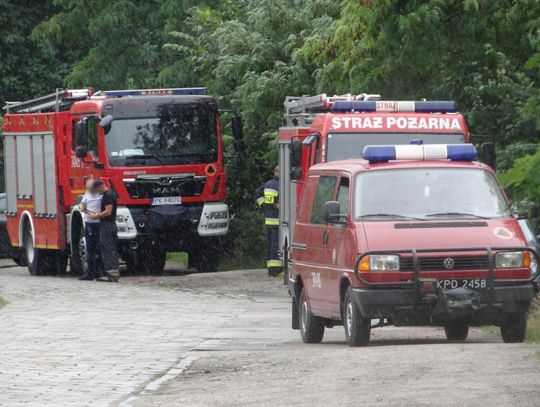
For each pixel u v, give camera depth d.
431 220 28.42
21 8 99.56
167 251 57.72
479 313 27.52
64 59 101.56
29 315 39.50
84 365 27.58
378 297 27.34
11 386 24.47
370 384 21.81
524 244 28.00
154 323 37.00
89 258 54.84
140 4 88.38
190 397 22.19
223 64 62.22
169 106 57.03
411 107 42.62
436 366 23.36
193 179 57.22
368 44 44.41
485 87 45.25
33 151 62.06
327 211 29.02
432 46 43.84
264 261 67.19
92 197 54.03
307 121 45.72
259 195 56.66
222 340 32.44
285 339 32.66
